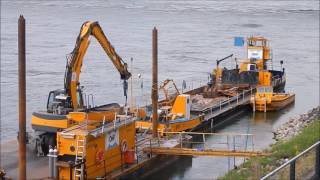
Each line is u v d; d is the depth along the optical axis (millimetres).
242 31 170750
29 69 105312
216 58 118938
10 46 131250
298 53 127938
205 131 58969
